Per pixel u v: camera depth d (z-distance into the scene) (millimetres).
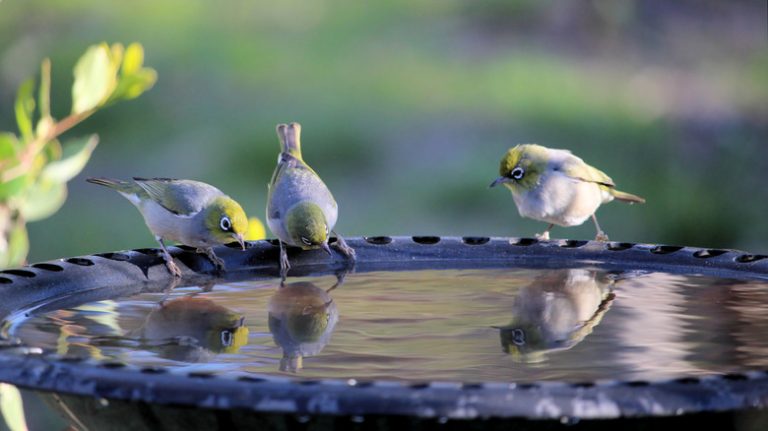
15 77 30578
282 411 4137
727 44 38531
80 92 8617
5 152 8477
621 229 24781
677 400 4230
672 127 30391
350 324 7016
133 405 4629
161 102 30500
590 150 29250
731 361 6008
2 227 8719
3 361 4691
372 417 4355
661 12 40125
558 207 12984
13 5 33594
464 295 7973
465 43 37406
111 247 22859
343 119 30141
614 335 6676
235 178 26688
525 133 30156
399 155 28391
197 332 6641
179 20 35781
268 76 32906
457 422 4367
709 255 8938
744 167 27031
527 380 5688
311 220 10211
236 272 8930
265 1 38281
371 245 9586
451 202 25984
